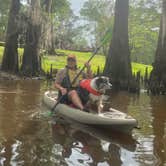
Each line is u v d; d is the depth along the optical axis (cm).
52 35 3425
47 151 634
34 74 2078
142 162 597
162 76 1609
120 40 1702
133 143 701
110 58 1703
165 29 1661
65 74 923
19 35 2231
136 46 4428
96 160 599
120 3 1712
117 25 1709
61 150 642
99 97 855
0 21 4362
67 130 779
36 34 2109
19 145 661
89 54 3956
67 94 912
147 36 4428
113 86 1648
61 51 3919
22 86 1545
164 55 1638
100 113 842
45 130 773
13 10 2142
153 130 805
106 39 1091
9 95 1229
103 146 676
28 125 809
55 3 4366
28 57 2088
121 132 778
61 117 898
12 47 2108
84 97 877
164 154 640
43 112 946
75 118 852
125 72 1669
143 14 4275
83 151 642
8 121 837
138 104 1187
